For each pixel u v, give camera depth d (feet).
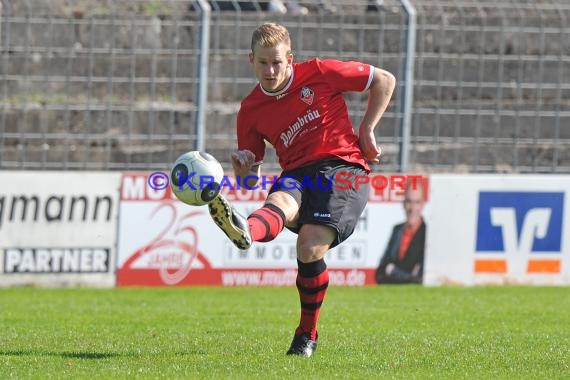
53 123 143.02
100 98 143.13
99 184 133.08
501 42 146.41
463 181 140.67
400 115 139.95
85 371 63.41
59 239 132.36
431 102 148.36
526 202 142.20
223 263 136.46
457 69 145.89
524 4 155.33
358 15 144.05
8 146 142.20
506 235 142.20
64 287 132.98
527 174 144.97
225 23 141.18
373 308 114.73
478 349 77.71
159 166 139.54
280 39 66.23
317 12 161.07
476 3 152.05
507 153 147.43
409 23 139.13
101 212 133.39
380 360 69.82
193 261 135.74
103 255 133.90
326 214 66.74
